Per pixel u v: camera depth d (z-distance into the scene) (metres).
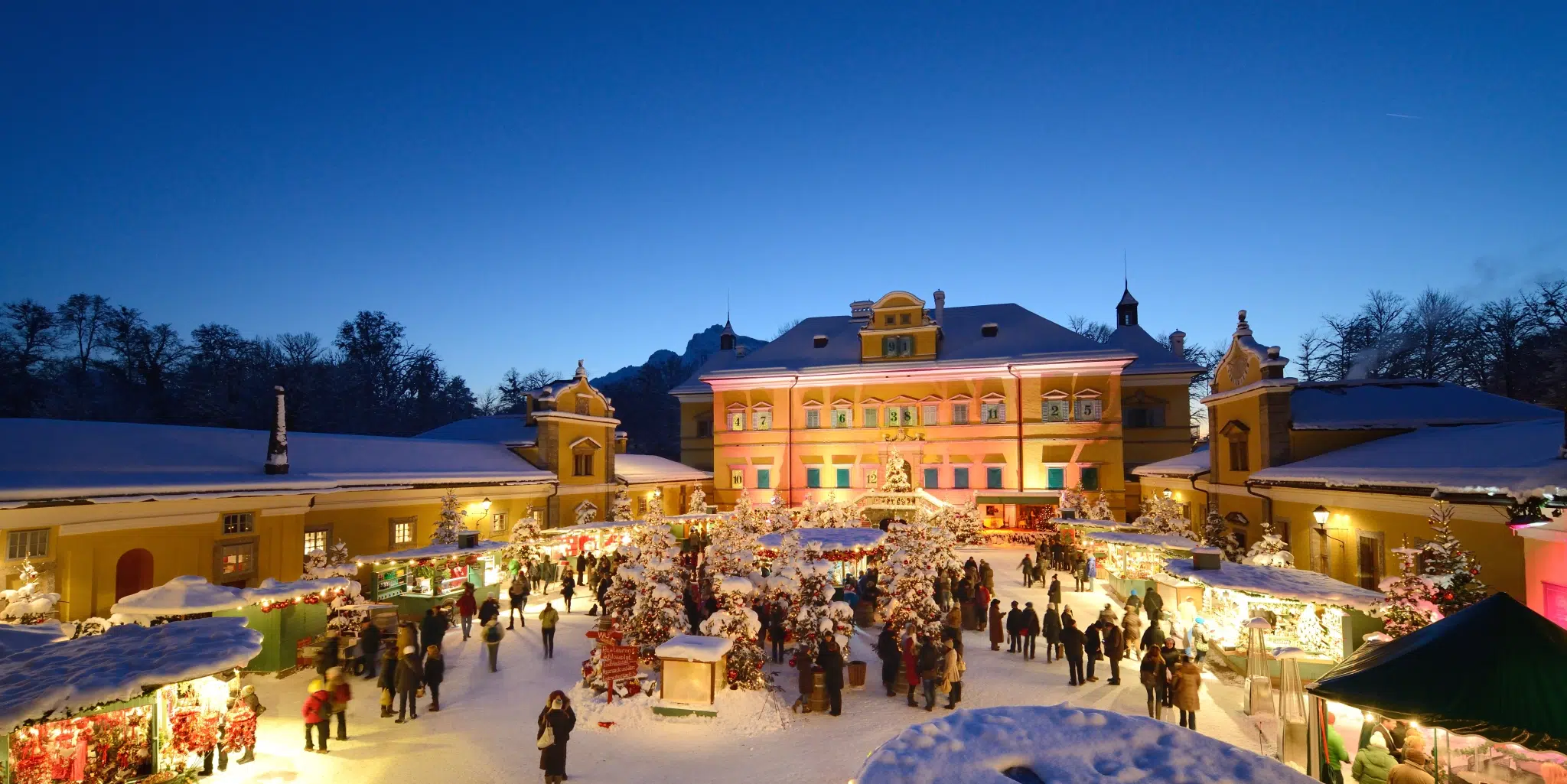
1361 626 17.73
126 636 15.13
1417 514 20.67
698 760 15.43
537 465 43.00
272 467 28.11
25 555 20.45
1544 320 56.19
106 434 26.03
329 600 23.80
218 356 76.25
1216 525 30.77
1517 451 19.41
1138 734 7.49
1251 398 31.41
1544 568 15.12
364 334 96.06
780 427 55.56
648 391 104.25
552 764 14.04
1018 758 7.19
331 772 14.88
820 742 16.36
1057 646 22.11
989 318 57.84
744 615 19.69
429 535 34.78
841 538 30.77
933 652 18.33
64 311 67.81
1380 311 67.62
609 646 19.86
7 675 13.15
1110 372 49.88
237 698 15.41
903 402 53.28
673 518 41.28
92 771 13.45
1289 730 14.48
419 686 18.12
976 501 48.94
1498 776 11.70
